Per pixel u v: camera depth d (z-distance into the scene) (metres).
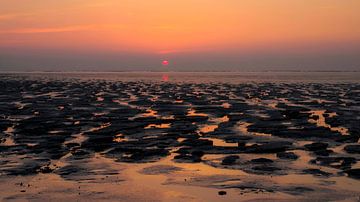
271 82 117.56
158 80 135.12
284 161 21.91
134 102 54.31
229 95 67.31
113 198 16.27
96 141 27.28
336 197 16.33
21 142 26.98
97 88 85.50
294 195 16.56
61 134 29.66
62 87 88.00
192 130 31.69
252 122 36.00
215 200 16.03
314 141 27.41
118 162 21.83
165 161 22.02
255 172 19.83
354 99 58.38
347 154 23.58
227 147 25.11
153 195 16.64
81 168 20.58
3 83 101.88
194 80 136.75
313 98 60.84
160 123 35.34
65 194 16.69
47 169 20.25
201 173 19.73
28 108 46.16
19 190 17.14
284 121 36.56
